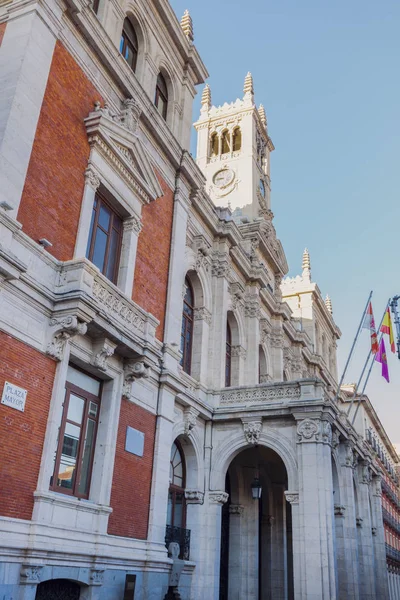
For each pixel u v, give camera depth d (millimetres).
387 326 30047
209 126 43969
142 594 16344
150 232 20109
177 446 21750
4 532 11805
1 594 11492
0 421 12297
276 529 27953
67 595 13836
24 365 13180
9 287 12953
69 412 15023
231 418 22297
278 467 26906
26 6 15242
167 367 19594
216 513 21359
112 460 15852
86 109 17031
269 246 34219
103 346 15336
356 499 29250
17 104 13898
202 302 24812
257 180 41594
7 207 12891
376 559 34500
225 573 24125
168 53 23406
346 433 24531
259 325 31359
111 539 15305
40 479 13039
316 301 48531
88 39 17250
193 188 23578
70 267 14500
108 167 17438
